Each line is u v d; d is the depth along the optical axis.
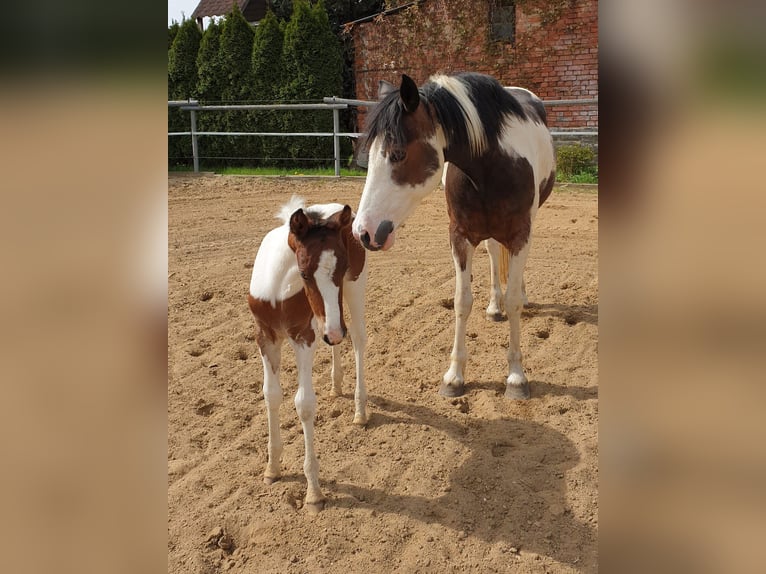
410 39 13.05
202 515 2.96
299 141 13.23
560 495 3.07
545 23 11.88
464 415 3.85
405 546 2.78
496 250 5.15
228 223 8.52
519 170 3.75
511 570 2.61
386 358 4.63
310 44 12.85
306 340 2.96
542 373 4.34
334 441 3.58
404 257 6.99
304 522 2.92
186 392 4.11
